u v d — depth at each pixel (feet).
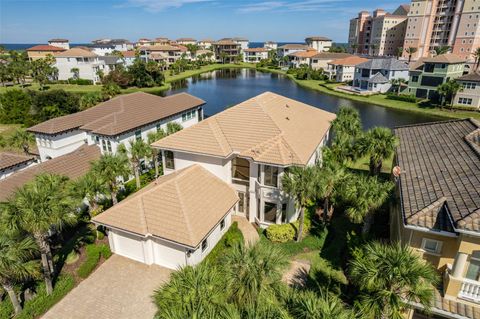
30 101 195.31
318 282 61.87
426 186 53.72
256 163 77.25
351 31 650.43
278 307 39.14
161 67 473.67
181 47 623.36
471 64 307.58
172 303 40.55
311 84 354.13
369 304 40.45
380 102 251.60
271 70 499.10
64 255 72.28
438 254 47.42
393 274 38.99
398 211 63.52
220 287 43.01
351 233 76.18
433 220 44.91
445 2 396.37
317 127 108.06
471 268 44.68
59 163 97.35
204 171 82.84
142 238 66.74
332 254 70.18
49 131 117.39
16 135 126.31
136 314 56.90
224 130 89.40
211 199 75.41
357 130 112.06
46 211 52.47
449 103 229.66
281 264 47.62
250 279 43.27
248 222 85.61
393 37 495.82
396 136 87.81
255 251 47.78
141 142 101.04
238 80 406.41
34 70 328.29
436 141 75.82
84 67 346.54
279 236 74.38
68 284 63.31
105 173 78.74
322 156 99.86
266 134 84.89
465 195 46.29
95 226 79.20
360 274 42.45
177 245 65.16
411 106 235.40
